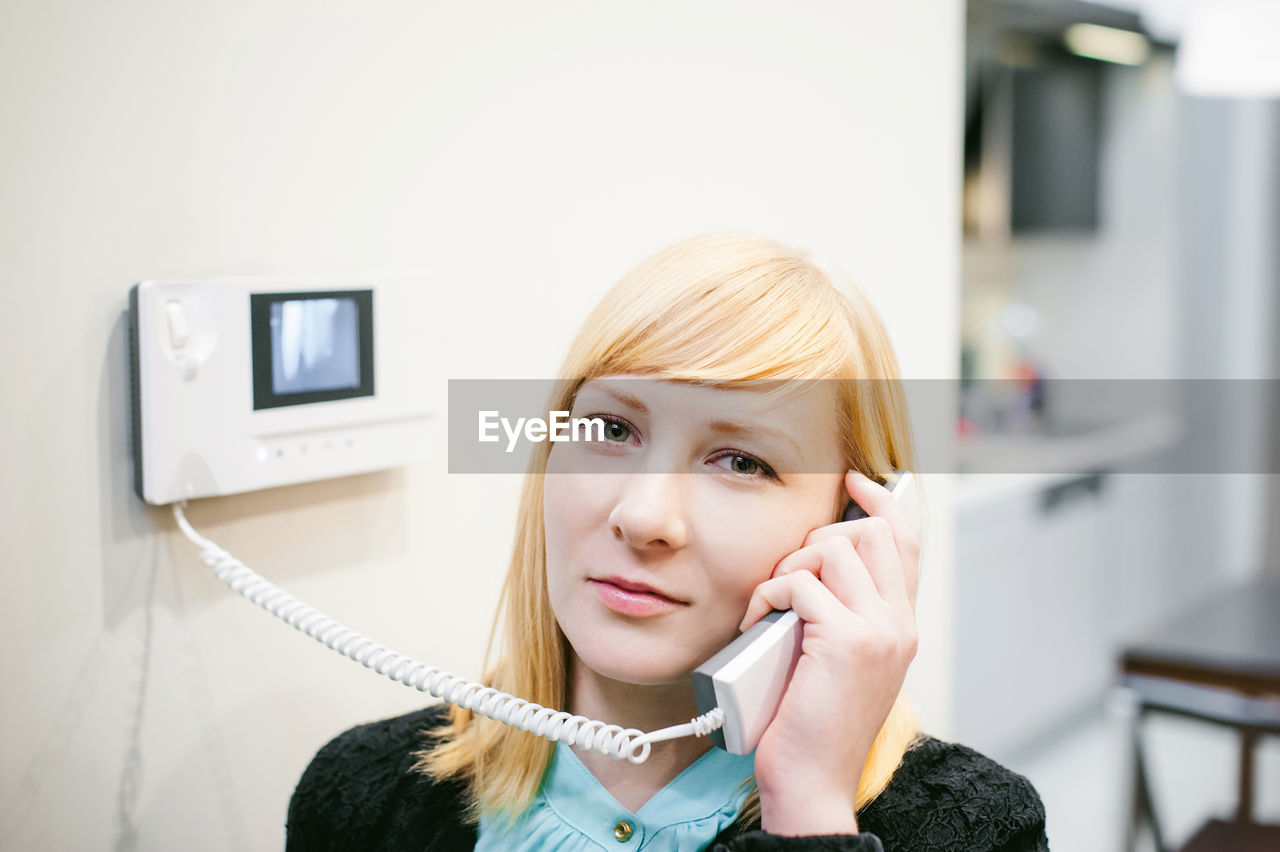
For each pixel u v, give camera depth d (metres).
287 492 0.85
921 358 1.39
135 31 0.74
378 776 0.83
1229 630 2.13
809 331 0.67
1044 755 3.16
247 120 0.79
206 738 0.83
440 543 0.96
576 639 0.68
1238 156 3.93
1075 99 3.52
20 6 0.69
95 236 0.73
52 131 0.71
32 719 0.74
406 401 0.88
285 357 0.80
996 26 2.91
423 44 0.89
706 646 0.67
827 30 1.22
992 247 3.72
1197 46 2.47
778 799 0.62
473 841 0.78
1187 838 1.76
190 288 0.75
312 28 0.82
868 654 0.63
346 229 0.85
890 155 1.32
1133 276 3.74
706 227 1.13
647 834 0.70
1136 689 2.06
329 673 0.90
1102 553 3.40
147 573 0.78
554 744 0.76
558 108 0.99
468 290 0.94
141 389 0.74
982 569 2.79
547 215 0.99
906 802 0.73
